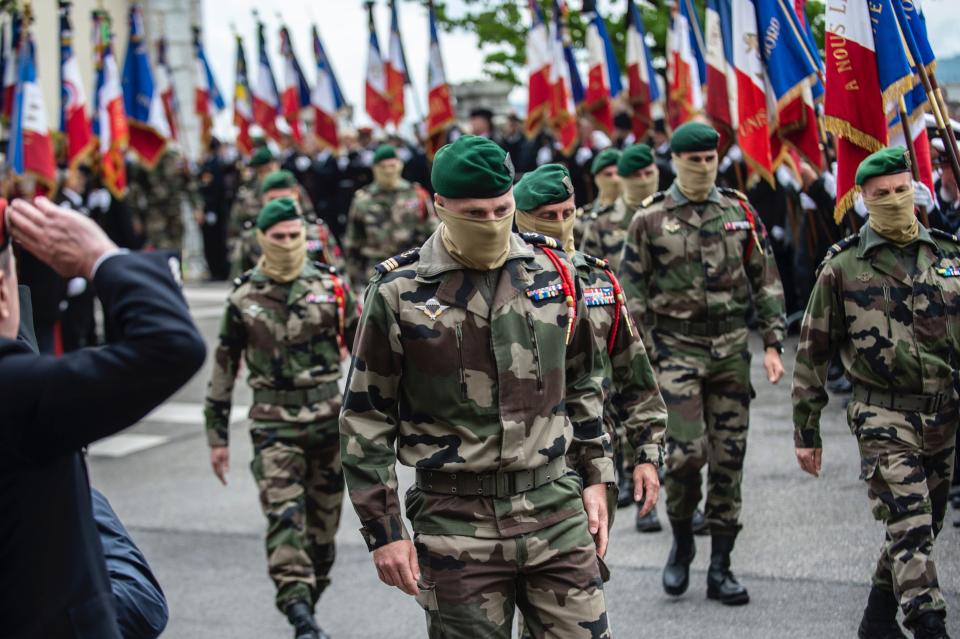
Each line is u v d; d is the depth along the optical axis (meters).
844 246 5.46
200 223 25.64
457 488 3.99
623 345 4.86
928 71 6.39
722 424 6.55
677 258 6.62
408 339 3.99
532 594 4.02
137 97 17.64
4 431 2.66
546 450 4.02
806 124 8.01
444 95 18.09
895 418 5.30
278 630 6.51
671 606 6.30
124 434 12.22
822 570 6.61
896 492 5.18
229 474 10.22
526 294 4.07
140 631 3.42
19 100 12.73
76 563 2.87
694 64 12.30
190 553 8.01
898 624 5.63
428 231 13.29
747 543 7.18
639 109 14.38
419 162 20.28
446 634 3.95
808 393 5.54
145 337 2.67
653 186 8.58
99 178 15.45
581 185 15.85
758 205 13.11
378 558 3.95
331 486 6.67
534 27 15.93
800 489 8.20
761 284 6.73
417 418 4.04
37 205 2.77
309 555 6.67
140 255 2.79
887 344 5.29
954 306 5.32
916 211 6.48
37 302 9.91
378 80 19.84
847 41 6.33
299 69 23.08
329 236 11.37
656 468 4.77
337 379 6.66
